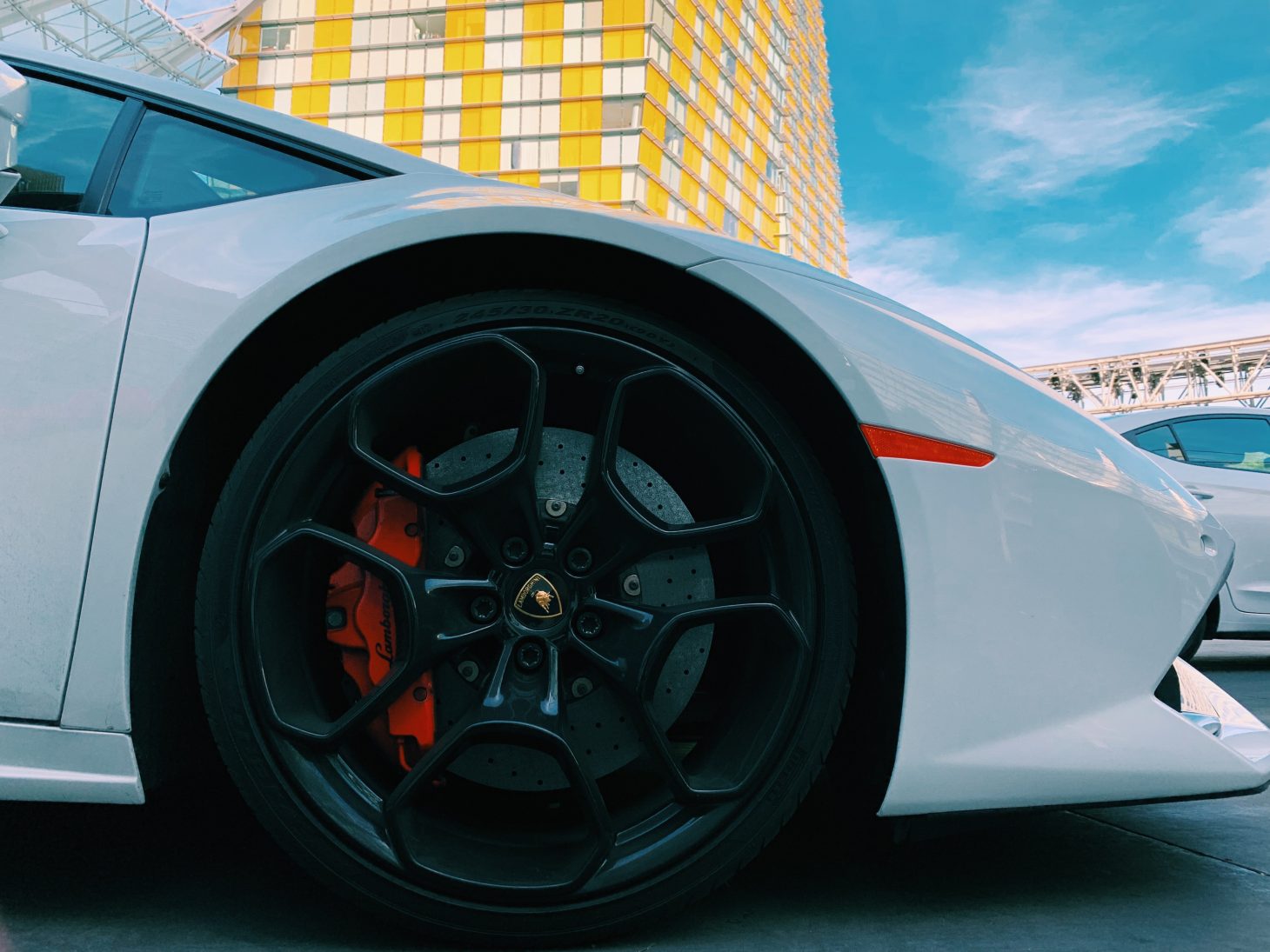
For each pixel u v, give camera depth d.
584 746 1.14
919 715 1.13
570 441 1.26
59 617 1.06
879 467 1.16
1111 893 1.30
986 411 1.21
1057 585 1.18
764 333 1.22
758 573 1.17
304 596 1.14
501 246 1.18
